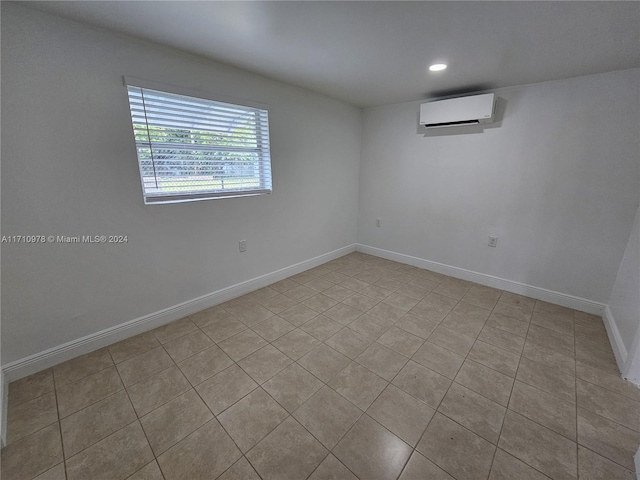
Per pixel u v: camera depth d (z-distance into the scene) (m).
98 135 1.80
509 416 1.50
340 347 2.07
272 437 1.38
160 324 2.31
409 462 1.27
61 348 1.86
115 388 1.67
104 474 1.22
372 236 4.14
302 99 2.99
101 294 1.98
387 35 1.71
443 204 3.33
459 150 3.08
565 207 2.55
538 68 2.17
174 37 1.80
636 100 2.13
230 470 1.23
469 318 2.47
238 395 1.63
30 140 1.58
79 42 1.65
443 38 1.73
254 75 2.50
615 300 2.28
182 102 2.14
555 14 1.42
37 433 1.39
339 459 1.28
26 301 1.70
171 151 2.15
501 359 1.95
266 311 2.57
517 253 2.89
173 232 2.27
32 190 1.63
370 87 2.83
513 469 1.24
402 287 3.10
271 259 3.11
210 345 2.08
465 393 1.65
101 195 1.87
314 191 3.43
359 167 4.04
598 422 1.47
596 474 1.22
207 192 2.42
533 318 2.47
